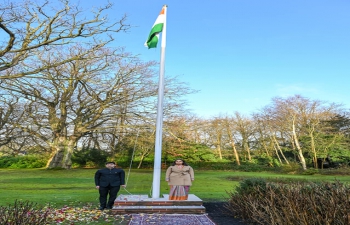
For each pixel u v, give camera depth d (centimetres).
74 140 2620
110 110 2641
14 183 1527
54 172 2295
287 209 467
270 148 3503
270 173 2789
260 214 528
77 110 2619
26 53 1339
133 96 2469
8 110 2286
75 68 2145
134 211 729
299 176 2289
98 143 3100
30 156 3181
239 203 675
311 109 3247
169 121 2673
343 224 386
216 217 691
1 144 2352
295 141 3195
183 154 3338
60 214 673
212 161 3506
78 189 1299
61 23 1257
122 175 828
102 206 797
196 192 1193
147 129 2583
